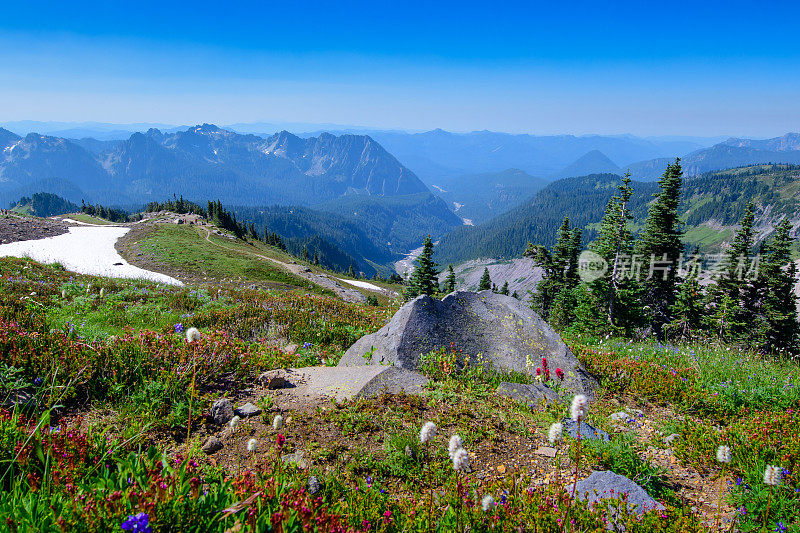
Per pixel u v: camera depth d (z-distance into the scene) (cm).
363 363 973
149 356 702
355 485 474
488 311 1123
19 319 966
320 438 568
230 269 5959
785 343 3588
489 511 397
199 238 8319
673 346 1414
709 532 415
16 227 6831
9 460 352
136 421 545
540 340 1027
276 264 7194
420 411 669
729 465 565
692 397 819
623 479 496
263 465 487
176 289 2106
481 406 711
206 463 481
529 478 499
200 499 331
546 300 5178
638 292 3108
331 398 689
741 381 925
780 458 538
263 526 308
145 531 252
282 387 738
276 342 1223
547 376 853
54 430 416
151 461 392
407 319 993
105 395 600
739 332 3553
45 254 5334
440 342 980
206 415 596
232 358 788
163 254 6100
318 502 382
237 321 1371
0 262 2312
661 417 782
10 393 532
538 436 629
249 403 654
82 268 4700
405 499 447
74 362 620
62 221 8831
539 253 5134
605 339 1598
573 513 414
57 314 1305
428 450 552
